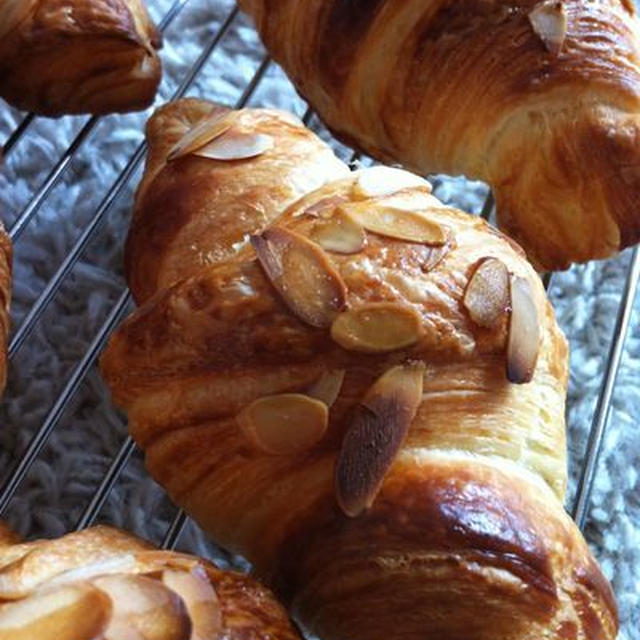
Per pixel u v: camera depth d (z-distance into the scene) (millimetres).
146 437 227
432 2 267
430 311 216
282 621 204
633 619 277
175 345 220
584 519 278
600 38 268
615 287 318
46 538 266
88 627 187
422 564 206
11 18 277
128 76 292
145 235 247
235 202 242
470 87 270
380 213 226
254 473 218
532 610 207
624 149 264
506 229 284
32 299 295
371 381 215
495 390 219
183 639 189
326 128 306
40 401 281
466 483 211
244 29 352
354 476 209
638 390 303
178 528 262
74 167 317
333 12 275
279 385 215
